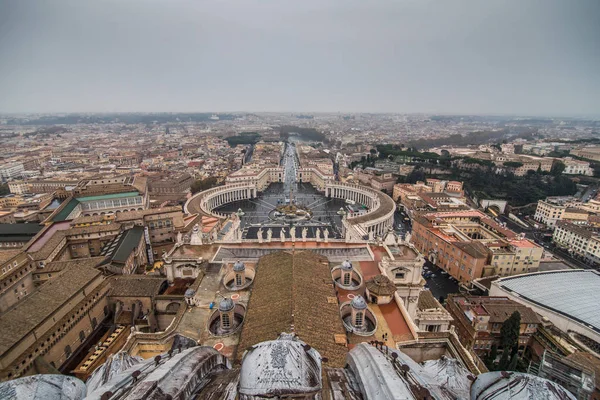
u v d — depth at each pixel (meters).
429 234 177.25
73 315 84.25
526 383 20.38
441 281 155.50
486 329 104.25
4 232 147.12
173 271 99.69
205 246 107.12
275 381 19.86
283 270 80.31
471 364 61.19
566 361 38.59
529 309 107.81
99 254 134.88
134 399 19.00
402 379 22.73
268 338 56.59
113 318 98.12
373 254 101.69
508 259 150.12
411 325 70.75
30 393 20.72
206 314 75.50
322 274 82.44
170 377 22.84
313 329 59.47
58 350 79.56
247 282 88.44
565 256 193.38
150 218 156.62
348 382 25.28
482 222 198.00
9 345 66.69
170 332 68.56
